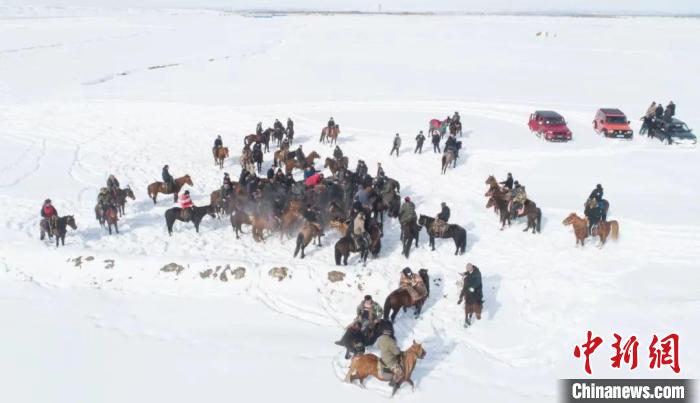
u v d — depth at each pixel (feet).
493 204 73.56
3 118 120.26
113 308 53.36
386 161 100.32
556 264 61.21
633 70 182.09
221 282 56.85
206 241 67.00
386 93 144.46
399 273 59.36
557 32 288.51
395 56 208.64
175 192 79.92
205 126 120.16
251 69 180.04
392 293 49.34
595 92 148.97
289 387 42.01
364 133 113.91
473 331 49.83
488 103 134.62
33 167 92.43
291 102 134.31
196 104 130.41
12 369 44.09
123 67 182.09
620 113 112.27
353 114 127.03
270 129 106.52
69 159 97.55
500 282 58.03
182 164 98.73
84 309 53.01
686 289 53.47
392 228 73.00
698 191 81.97
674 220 69.82
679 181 86.69
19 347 46.80
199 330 49.88
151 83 156.56
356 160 101.24
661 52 219.41
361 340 44.24
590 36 271.28
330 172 96.17
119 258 59.00
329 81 160.35
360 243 58.65
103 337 48.60
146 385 42.34
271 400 40.60
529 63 194.80
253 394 41.24
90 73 169.78
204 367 44.45
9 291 55.93
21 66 179.73
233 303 54.65
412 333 49.55
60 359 45.42
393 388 41.24
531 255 63.93
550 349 46.70
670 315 48.67
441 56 209.15
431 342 48.21
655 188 83.87
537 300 54.44
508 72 177.78
